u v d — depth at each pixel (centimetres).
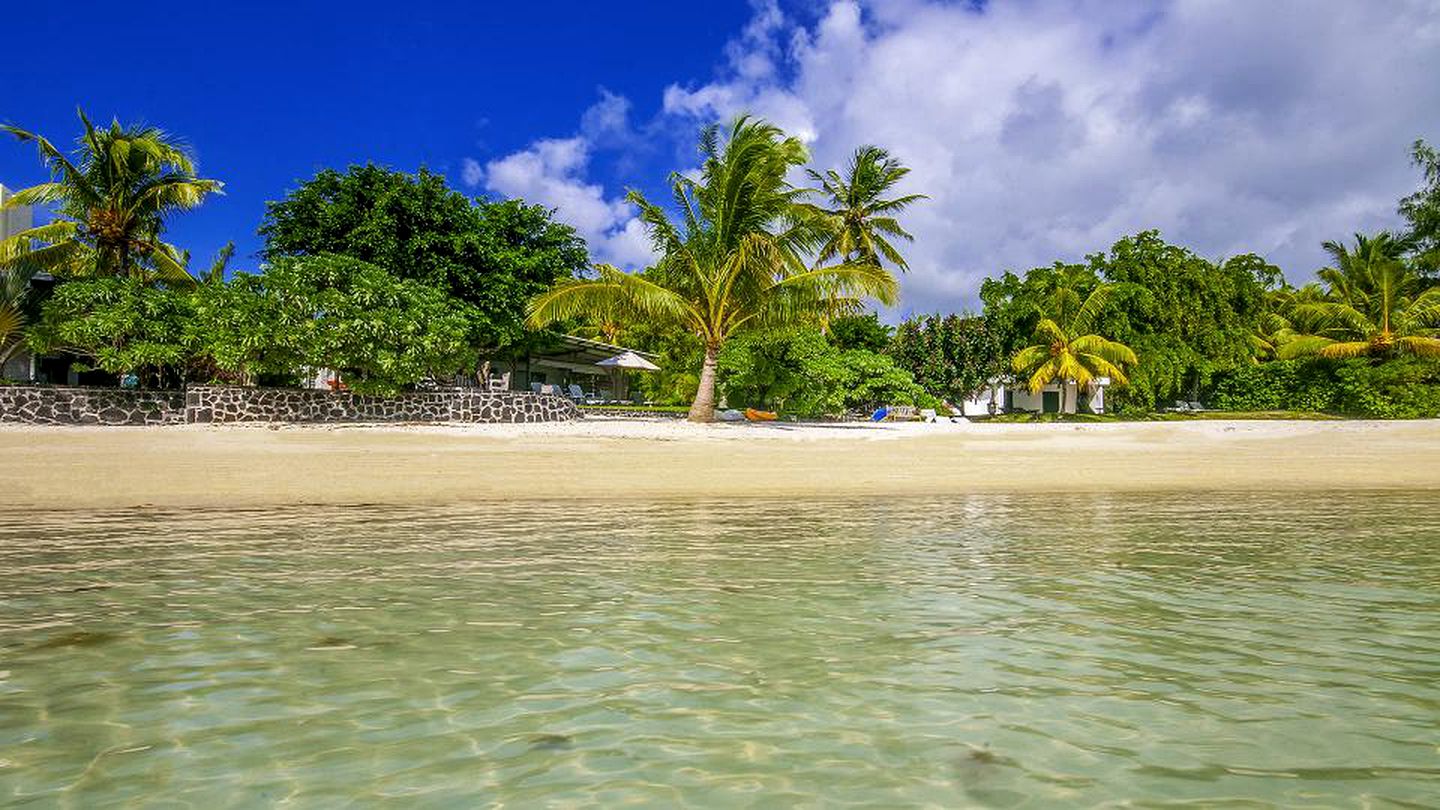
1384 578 488
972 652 340
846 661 328
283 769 228
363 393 2134
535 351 3192
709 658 331
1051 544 612
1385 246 4444
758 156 2253
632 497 921
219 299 1969
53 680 299
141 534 638
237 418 2002
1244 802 210
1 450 1241
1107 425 2658
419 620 386
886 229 3853
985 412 4759
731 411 2898
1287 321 4603
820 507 845
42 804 206
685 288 2366
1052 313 4078
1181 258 4094
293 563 525
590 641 354
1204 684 300
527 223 2794
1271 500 934
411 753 240
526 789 217
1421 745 246
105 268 2384
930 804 208
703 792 215
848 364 3291
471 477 1049
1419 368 3494
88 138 2338
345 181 2492
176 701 279
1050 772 228
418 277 2425
